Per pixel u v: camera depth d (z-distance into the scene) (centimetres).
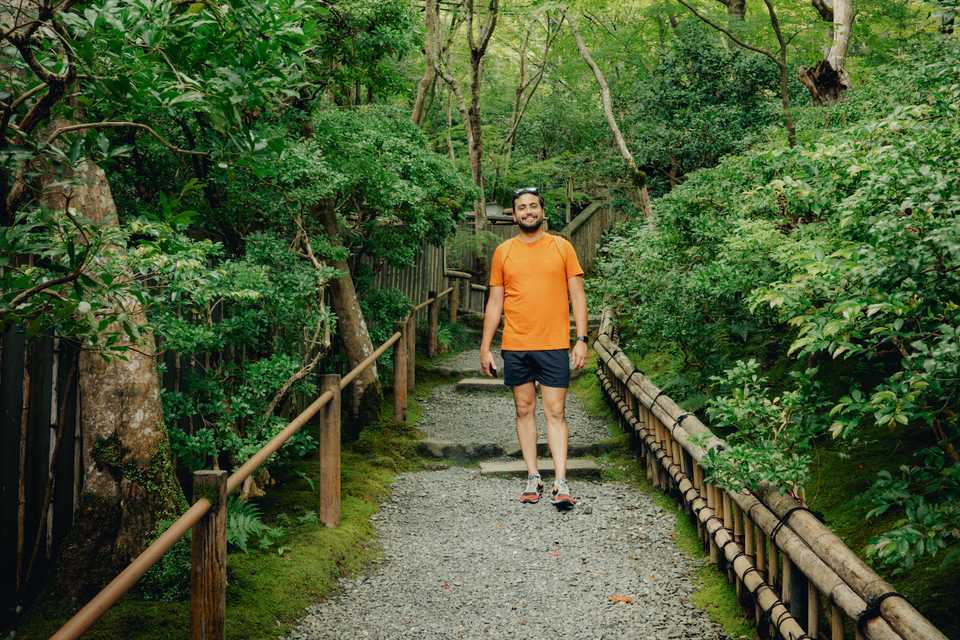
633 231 907
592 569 436
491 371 493
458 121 1766
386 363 774
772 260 462
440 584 421
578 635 361
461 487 599
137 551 381
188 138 453
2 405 370
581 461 643
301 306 562
